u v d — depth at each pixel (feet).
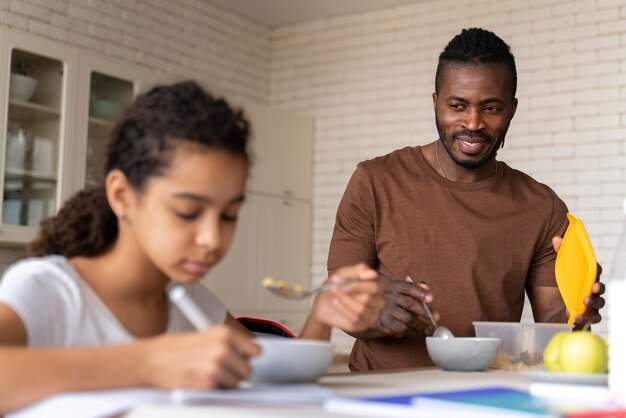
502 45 7.27
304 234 18.16
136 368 2.98
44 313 3.46
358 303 4.18
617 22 15.53
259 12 18.40
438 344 5.41
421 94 17.46
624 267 3.74
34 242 4.06
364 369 7.30
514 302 7.49
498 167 7.72
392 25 17.90
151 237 3.42
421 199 7.50
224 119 3.44
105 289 3.82
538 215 7.53
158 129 3.41
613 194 15.35
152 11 16.43
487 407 2.97
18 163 12.70
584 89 15.76
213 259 3.41
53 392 2.93
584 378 4.18
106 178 3.77
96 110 13.88
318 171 18.53
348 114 18.30
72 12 14.90
